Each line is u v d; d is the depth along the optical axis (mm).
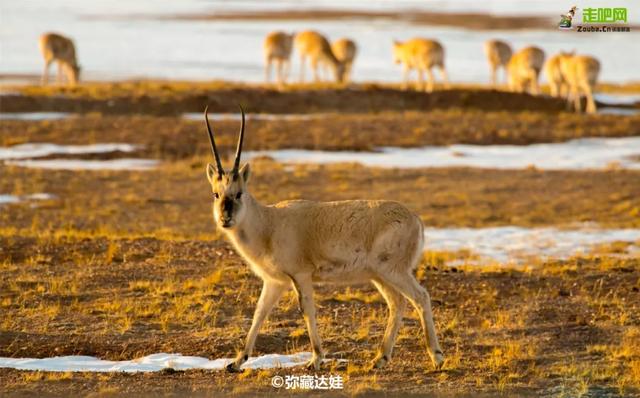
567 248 41281
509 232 45500
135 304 28719
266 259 22828
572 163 67312
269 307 23422
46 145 67188
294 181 58750
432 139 74375
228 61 138875
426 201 53906
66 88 84750
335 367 23250
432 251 39688
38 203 51000
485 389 21578
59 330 26000
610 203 54188
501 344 25594
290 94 86562
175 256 36094
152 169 62000
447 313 28922
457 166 65312
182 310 28031
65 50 96062
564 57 91375
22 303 28344
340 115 82062
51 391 21031
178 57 142500
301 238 22656
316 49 101312
